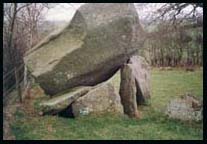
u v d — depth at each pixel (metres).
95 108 19.02
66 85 19.94
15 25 21.05
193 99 19.22
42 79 19.75
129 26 19.81
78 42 19.95
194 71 29.05
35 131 17.19
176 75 28.27
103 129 17.77
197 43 28.44
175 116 19.09
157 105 21.92
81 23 20.11
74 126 17.92
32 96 21.00
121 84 20.27
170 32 24.75
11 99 19.78
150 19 22.25
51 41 20.69
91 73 20.06
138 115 19.69
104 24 19.78
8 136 16.48
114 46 19.88
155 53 29.80
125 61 20.38
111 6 20.17
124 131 17.64
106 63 19.98
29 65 20.06
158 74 28.59
